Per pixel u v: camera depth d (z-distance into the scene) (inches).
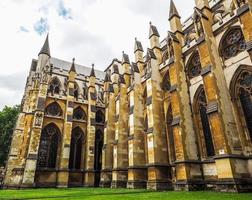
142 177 1305.4
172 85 1139.3
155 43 1466.5
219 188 781.9
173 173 1131.9
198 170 967.6
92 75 2119.8
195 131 1048.8
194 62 1162.6
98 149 1951.3
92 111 1950.1
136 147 1364.4
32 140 1567.4
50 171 1628.9
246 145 834.2
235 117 884.0
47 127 1754.4
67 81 2100.1
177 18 1330.0
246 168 796.6
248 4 825.5
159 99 1304.1
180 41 1268.5
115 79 1945.1
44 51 2098.9
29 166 1492.4
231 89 925.2
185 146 986.7
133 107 1466.5
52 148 1722.4
